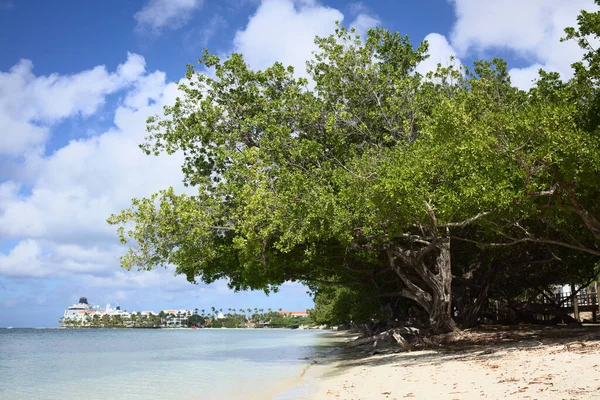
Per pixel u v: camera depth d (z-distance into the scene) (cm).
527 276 4109
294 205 2273
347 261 3172
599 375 1148
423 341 2686
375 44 2759
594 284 5859
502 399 1035
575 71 1933
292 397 1498
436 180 1962
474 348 2270
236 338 8256
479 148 1625
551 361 1433
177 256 2489
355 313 4750
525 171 1628
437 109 1834
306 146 2486
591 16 1800
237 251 2688
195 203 2500
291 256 2758
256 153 2442
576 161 1577
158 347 5309
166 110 2919
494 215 1842
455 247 3191
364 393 1390
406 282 2783
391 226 2098
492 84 2286
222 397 1644
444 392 1226
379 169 2034
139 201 2428
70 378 2402
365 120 2694
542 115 1587
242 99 2844
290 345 5266
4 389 2050
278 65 2852
